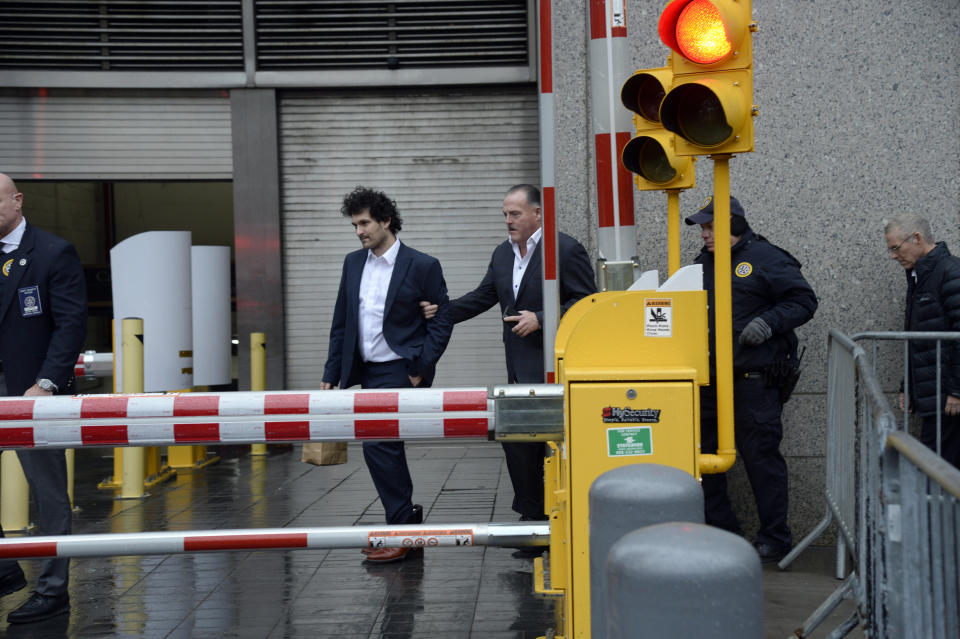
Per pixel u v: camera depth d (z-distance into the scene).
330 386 5.27
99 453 9.70
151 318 7.33
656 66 5.55
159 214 13.65
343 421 3.12
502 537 3.20
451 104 9.21
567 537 2.88
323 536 3.20
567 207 5.68
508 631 3.82
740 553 1.64
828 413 4.79
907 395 4.75
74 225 13.18
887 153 5.43
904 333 4.46
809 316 4.88
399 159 9.25
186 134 9.20
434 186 9.26
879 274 5.43
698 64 3.06
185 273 7.50
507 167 9.22
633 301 2.91
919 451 1.99
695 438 2.85
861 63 5.44
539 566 3.39
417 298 5.13
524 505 5.09
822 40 5.45
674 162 3.78
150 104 9.19
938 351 4.41
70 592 4.55
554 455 3.50
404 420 3.11
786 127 5.47
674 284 2.93
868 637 2.95
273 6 9.05
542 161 3.62
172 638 3.85
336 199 9.27
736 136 3.03
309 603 4.28
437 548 5.28
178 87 9.09
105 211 13.61
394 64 9.02
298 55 9.09
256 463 8.61
